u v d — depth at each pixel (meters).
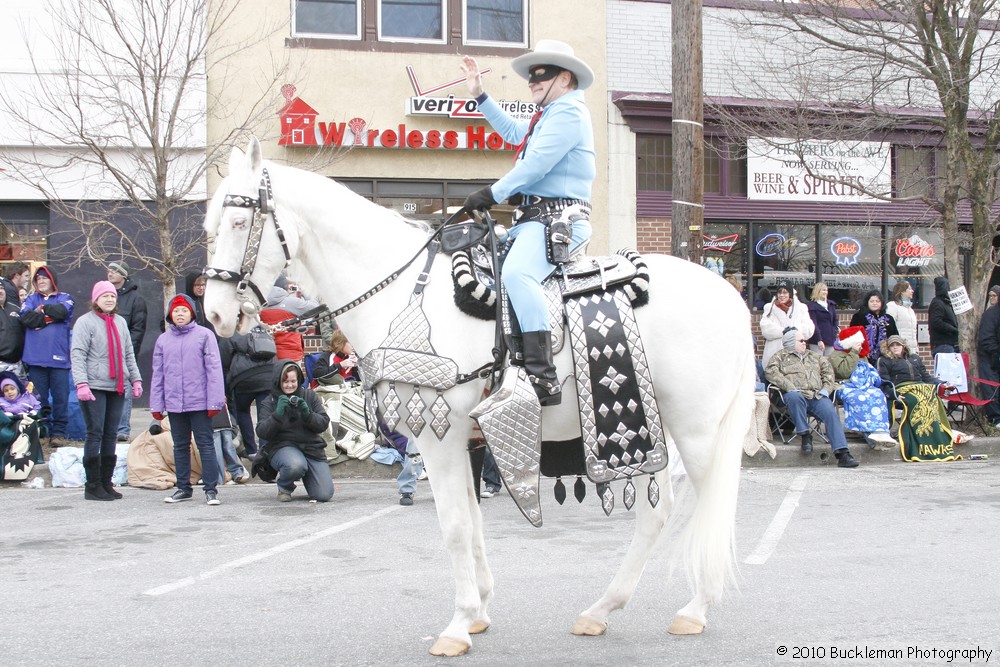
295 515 7.93
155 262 12.32
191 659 4.28
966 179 12.49
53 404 10.42
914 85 14.98
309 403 8.62
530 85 4.69
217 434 9.46
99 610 5.09
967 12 13.91
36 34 13.02
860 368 11.12
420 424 4.28
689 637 4.53
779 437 11.36
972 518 7.43
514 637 4.59
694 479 4.56
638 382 4.38
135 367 8.96
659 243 15.26
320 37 14.12
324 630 4.71
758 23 13.94
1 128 12.98
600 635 4.60
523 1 14.76
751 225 15.51
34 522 7.64
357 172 14.23
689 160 9.92
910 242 16.20
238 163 4.46
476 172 14.62
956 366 11.75
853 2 14.48
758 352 15.52
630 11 15.09
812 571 5.79
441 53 14.42
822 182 15.62
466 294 4.31
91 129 11.80
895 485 9.17
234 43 13.59
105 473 8.72
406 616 4.94
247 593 5.42
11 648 4.45
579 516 7.85
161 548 6.66
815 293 12.77
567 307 4.39
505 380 4.23
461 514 4.35
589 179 4.58
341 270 4.51
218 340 9.98
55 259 13.52
